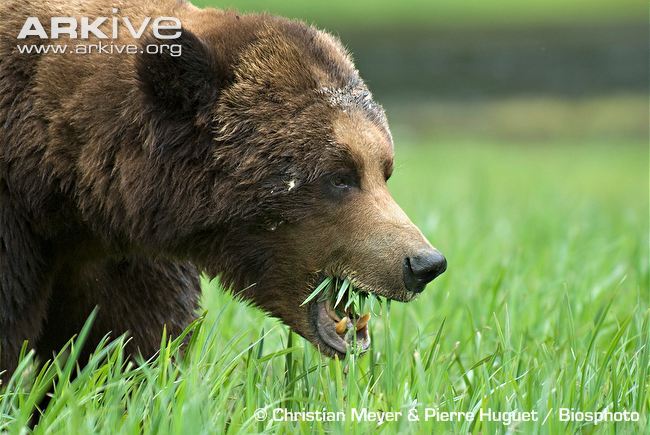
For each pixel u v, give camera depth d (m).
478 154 41.81
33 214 10.49
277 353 10.22
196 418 8.61
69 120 10.23
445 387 10.41
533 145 44.81
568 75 53.41
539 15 62.16
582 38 57.66
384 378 10.39
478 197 27.27
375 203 9.96
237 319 13.40
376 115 10.34
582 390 9.87
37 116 10.34
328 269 10.06
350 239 9.91
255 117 9.95
